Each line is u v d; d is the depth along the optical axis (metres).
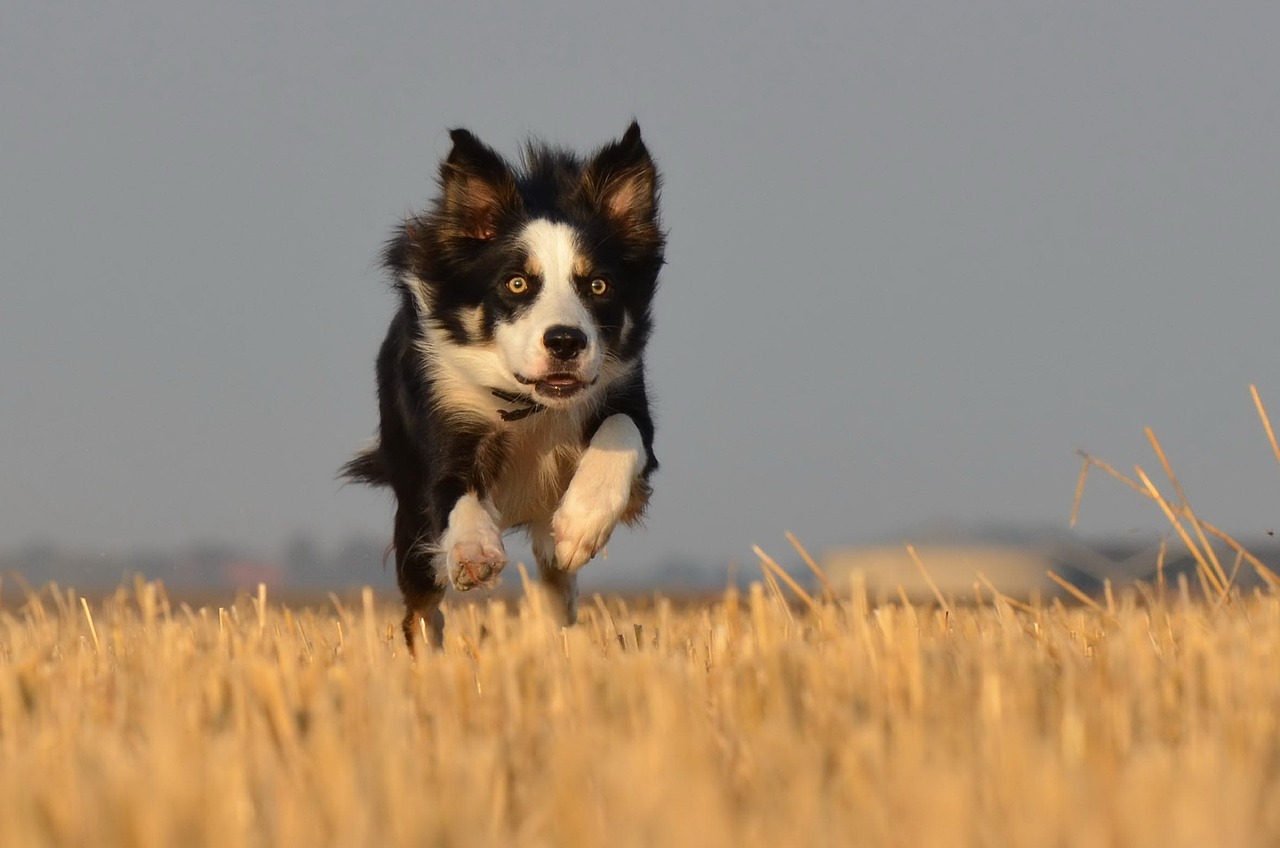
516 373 12.13
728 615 9.57
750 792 5.61
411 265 13.09
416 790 5.01
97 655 9.78
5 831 4.72
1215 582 10.66
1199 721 6.33
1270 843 4.62
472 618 11.82
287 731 6.47
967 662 7.51
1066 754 5.59
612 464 11.84
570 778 5.07
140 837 4.48
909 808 4.72
